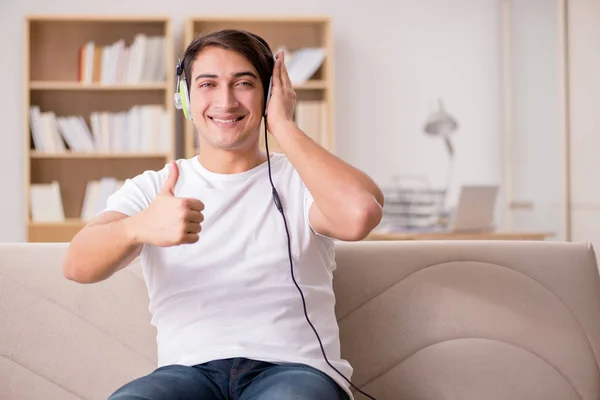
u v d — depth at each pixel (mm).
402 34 7621
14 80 7262
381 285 2346
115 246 1917
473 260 2393
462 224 5688
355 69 7590
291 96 2160
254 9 7465
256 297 2033
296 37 7516
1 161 7242
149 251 2088
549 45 6758
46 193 7035
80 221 7012
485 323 2350
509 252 2410
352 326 2316
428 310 2342
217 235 2064
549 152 6801
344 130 7586
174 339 2033
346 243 2379
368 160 7617
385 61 7617
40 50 7266
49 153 6996
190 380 1901
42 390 2215
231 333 2000
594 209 6195
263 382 1875
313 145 2078
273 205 2107
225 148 2125
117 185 7070
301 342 2014
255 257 2049
